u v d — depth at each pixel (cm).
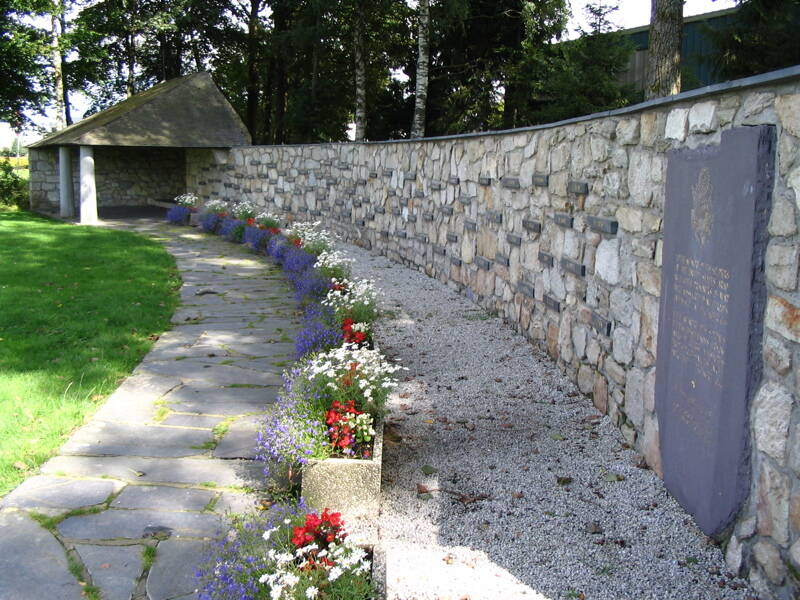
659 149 390
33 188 2183
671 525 341
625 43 1512
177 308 819
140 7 2645
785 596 260
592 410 497
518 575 308
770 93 267
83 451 424
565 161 564
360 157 1286
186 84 1902
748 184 270
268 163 1700
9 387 518
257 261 1177
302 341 589
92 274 991
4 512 349
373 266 1091
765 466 271
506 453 433
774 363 262
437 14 1905
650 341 405
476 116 2119
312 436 382
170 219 1809
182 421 476
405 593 290
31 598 284
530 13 1817
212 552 310
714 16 1400
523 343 659
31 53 2103
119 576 299
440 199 948
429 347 658
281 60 2709
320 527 284
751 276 268
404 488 392
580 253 533
